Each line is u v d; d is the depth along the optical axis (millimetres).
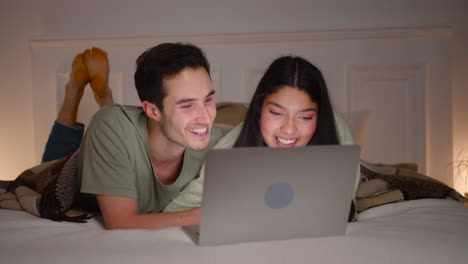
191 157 1358
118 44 2684
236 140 1412
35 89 2748
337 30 2600
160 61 1175
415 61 2578
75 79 2650
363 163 1805
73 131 2662
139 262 833
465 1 2627
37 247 941
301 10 2689
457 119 2684
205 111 1198
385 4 2652
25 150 2869
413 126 2598
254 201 911
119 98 2707
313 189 937
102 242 972
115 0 2760
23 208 1474
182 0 2738
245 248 911
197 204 1348
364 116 2180
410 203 1424
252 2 2709
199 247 924
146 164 1318
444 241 938
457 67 2664
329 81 2623
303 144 1348
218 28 2734
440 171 2594
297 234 974
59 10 2793
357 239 962
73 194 1385
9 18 2830
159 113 1218
